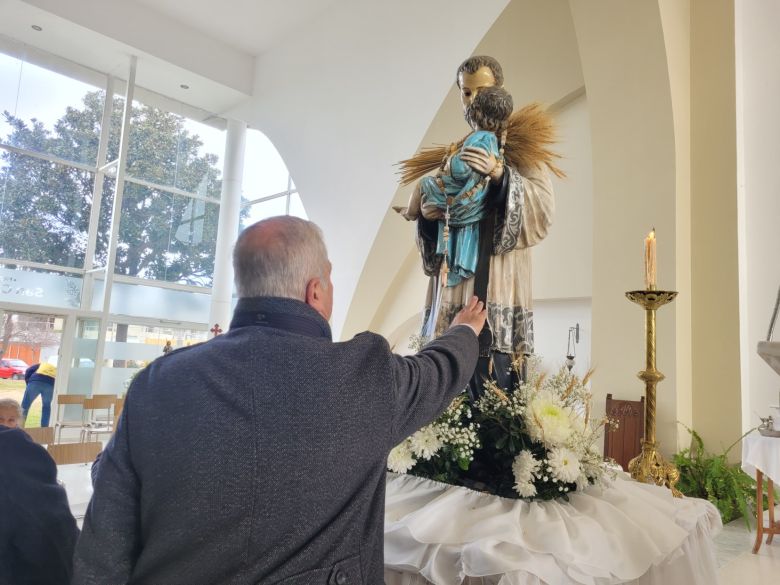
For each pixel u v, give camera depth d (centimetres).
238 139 1190
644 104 587
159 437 89
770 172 599
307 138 1000
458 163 208
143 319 1147
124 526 89
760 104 609
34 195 1052
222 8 1015
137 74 1095
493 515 157
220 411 90
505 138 217
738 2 601
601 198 612
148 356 1148
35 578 119
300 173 1003
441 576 143
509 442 178
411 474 190
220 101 1173
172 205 1203
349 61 943
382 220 853
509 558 136
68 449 425
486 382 191
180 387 92
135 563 91
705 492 519
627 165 598
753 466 416
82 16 950
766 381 578
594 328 599
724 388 557
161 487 87
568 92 686
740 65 604
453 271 217
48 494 123
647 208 582
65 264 1077
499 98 212
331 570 91
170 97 1179
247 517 86
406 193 829
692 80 607
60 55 1061
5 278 1017
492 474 186
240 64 1128
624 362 575
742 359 562
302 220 112
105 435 851
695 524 196
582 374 664
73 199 1091
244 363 94
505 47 716
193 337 1209
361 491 97
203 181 1245
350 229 899
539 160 225
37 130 1058
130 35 997
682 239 575
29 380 872
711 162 587
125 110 1027
